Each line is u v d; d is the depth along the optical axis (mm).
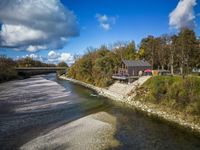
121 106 53031
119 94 66625
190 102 40656
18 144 28688
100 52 116000
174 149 27672
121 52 109688
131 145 28781
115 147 28094
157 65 102312
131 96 59719
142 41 113625
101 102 58000
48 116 42906
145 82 60906
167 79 52500
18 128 35156
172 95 45531
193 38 81688
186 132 33594
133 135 32531
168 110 43594
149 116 43312
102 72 92875
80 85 102188
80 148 27562
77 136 31828
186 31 82000
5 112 45406
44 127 35844
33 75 195000
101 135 32406
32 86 93625
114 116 43438
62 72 183500
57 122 38844
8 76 128750
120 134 32969
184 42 78875
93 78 103312
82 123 38188
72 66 152750
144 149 27562
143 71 75812
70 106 52406
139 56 111500
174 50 84188
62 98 63469
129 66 73562
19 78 143500
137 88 61125
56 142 29453
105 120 40438
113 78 83000
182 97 42656
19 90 79438
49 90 80812
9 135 31953
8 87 88625
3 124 37219
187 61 77875
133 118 41906
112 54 103000
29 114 44125
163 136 32094
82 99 62344
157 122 39125
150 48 102438
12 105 52219
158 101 48719
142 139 30938
